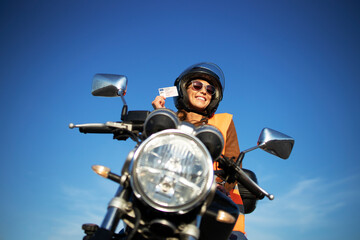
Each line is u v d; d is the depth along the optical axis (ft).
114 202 4.11
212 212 4.67
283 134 6.07
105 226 3.94
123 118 5.65
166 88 7.50
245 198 8.48
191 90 9.89
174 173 3.96
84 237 5.05
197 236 3.99
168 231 4.05
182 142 4.13
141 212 4.20
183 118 9.84
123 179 4.13
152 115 4.66
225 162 5.63
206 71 9.84
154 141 4.11
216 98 10.05
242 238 8.02
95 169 4.32
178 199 3.91
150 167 3.99
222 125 9.87
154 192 3.92
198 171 4.05
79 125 5.41
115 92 6.19
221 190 6.29
